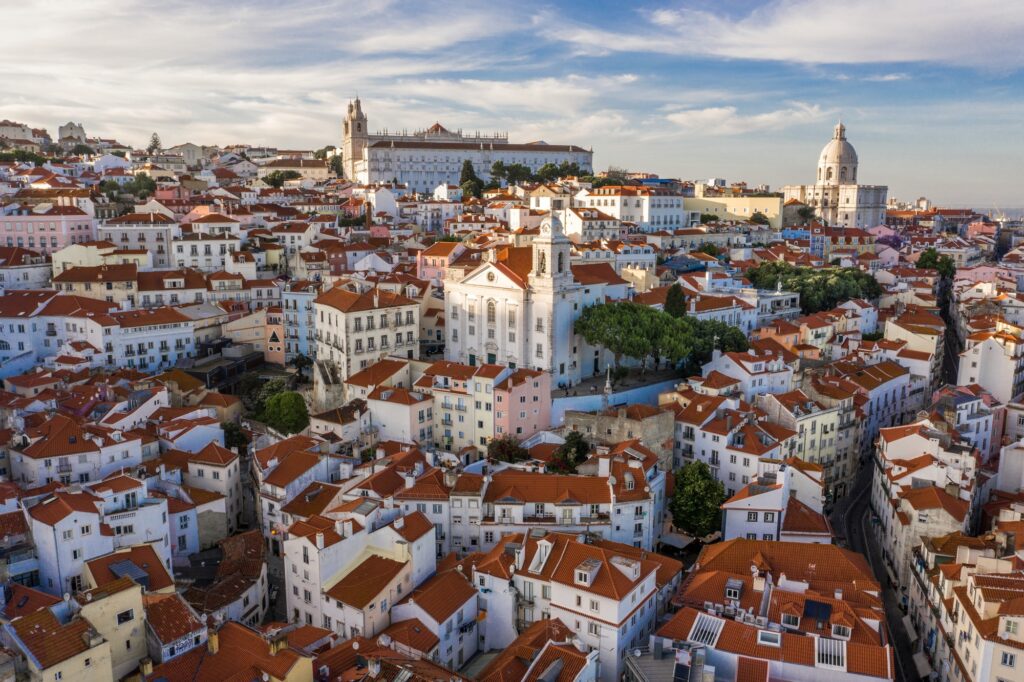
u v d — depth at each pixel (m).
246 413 195.50
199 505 139.12
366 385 173.38
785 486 135.75
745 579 112.38
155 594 103.56
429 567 123.12
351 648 99.88
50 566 108.06
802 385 182.75
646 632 113.50
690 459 159.88
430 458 146.75
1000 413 182.38
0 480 133.25
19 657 86.81
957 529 129.38
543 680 93.75
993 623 96.50
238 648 97.25
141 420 165.25
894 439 157.88
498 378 158.88
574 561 112.19
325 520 121.19
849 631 100.56
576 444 150.12
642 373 194.38
